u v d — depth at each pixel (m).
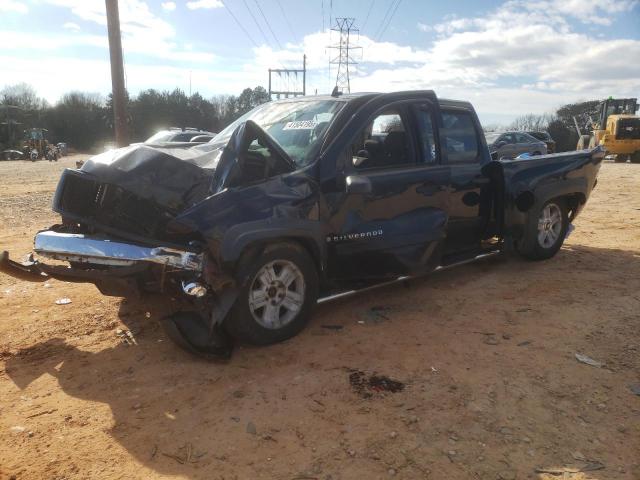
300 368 4.02
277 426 3.29
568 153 6.97
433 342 4.45
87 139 88.69
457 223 5.86
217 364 4.11
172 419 3.38
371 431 3.23
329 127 4.72
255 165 4.23
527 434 3.20
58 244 4.03
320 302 4.71
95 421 3.37
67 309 5.25
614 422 3.33
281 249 4.27
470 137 6.03
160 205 3.96
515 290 5.78
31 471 2.90
